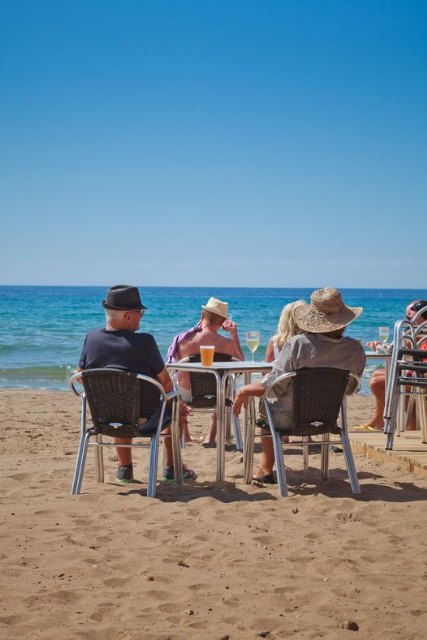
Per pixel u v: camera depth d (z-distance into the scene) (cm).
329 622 308
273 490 553
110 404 538
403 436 735
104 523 453
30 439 830
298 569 372
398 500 517
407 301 8775
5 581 353
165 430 598
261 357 1773
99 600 330
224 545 411
